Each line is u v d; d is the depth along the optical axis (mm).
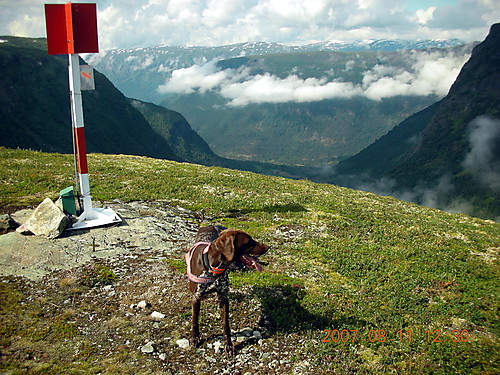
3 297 8312
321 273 12086
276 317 8891
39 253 10633
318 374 7109
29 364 6488
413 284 11656
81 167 12836
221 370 7027
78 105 12312
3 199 15688
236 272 11383
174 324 8281
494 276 12898
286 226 16797
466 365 7887
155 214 16047
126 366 6801
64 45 11695
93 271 10117
